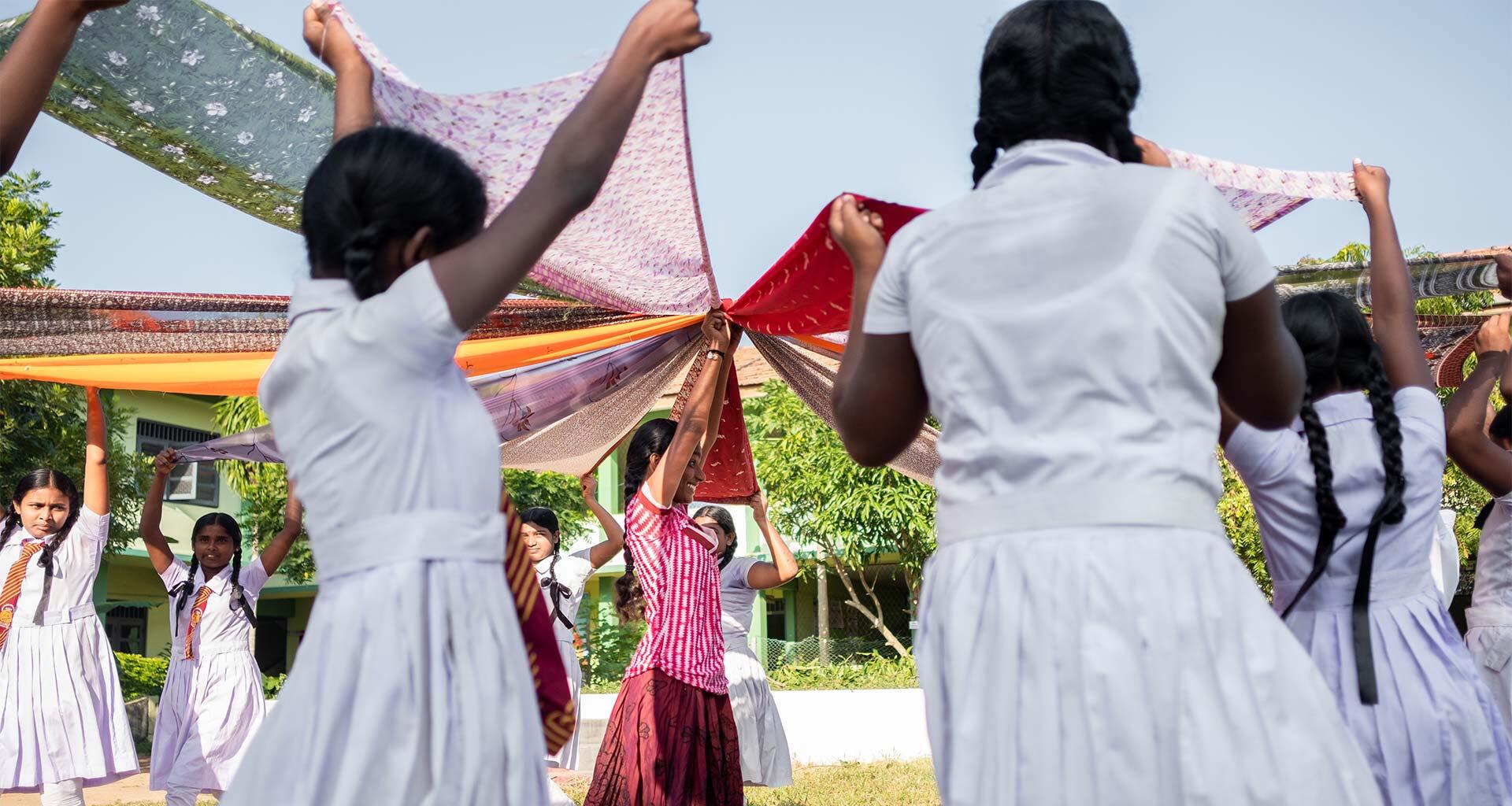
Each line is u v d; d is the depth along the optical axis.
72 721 6.11
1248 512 11.60
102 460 6.38
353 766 1.74
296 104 3.20
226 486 21.45
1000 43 2.02
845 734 11.33
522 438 6.47
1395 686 2.58
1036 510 1.76
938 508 1.91
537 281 4.61
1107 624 1.69
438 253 2.02
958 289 1.87
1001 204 1.89
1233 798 1.64
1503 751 2.60
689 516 5.23
